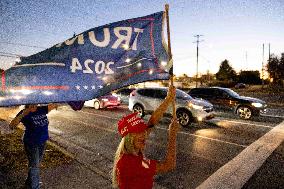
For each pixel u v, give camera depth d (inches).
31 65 75.6
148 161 83.2
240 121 529.3
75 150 308.2
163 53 97.7
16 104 72.0
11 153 273.7
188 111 462.3
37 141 167.9
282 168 259.1
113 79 89.7
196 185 218.4
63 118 545.0
